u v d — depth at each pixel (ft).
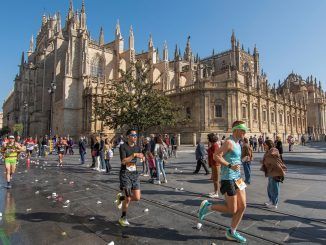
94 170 62.03
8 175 40.83
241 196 19.70
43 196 34.99
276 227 23.12
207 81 177.17
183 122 108.88
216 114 174.91
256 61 323.98
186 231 22.13
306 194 35.70
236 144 20.18
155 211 27.76
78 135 197.47
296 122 272.31
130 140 23.75
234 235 20.01
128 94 96.99
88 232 21.99
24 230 22.47
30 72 262.88
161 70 241.76
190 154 111.55
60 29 247.70
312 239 20.53
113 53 234.58
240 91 180.34
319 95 358.43
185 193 36.19
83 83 199.62
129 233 21.76
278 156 29.35
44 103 228.84
